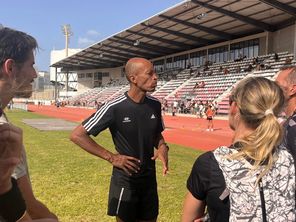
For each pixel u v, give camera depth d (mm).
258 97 2463
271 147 2410
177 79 61938
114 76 91375
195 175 2555
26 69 2121
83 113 54000
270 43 47781
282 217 2344
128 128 4316
